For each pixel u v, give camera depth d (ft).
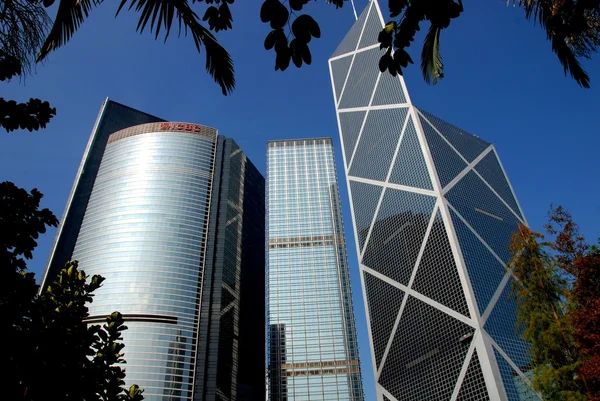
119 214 481.05
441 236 343.46
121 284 433.48
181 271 460.14
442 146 407.85
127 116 653.71
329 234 548.31
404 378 344.69
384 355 372.99
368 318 404.77
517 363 278.67
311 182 588.50
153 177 510.17
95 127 617.62
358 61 550.36
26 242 37.81
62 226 543.39
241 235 598.75
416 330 342.03
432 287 338.13
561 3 37.14
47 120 38.32
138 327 412.57
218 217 536.01
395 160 424.05
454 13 25.70
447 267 329.31
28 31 28.09
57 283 50.24
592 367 65.77
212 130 582.76
